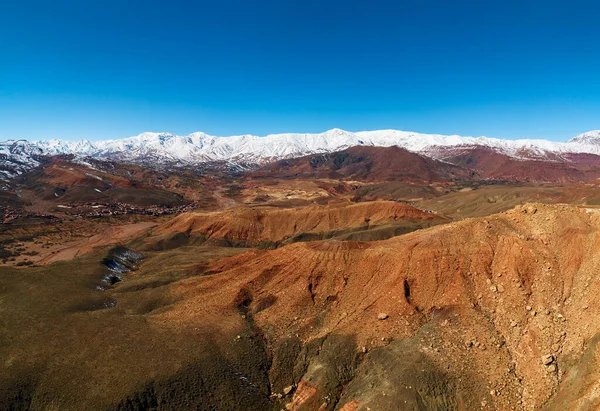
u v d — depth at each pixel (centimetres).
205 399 4625
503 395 4325
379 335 5384
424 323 5450
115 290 7231
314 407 4738
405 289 5934
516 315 5153
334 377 5000
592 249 5338
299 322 5931
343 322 5756
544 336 4741
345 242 7144
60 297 6381
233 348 5409
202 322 5853
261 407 4744
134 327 5594
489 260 5919
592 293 4778
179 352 5100
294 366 5350
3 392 4353
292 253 7156
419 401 4312
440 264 6025
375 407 4325
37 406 4334
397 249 6531
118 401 4294
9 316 5684
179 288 6962
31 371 4619
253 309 6350
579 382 3922
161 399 4503
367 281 6319
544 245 5819
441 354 4794
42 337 5219
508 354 4762
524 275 5556
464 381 4484
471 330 5100
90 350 5019
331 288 6388
